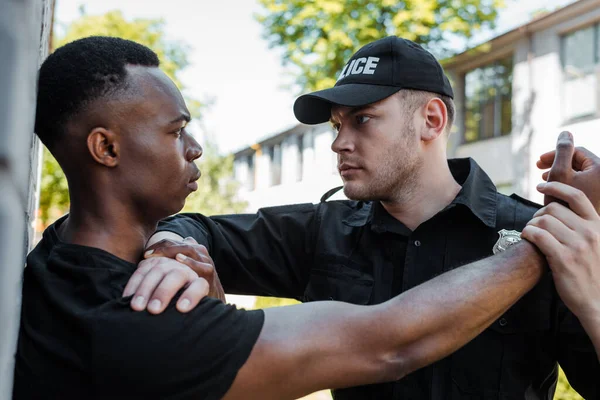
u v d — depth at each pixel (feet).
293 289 5.61
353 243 5.24
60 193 45.68
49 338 2.91
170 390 2.85
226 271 5.42
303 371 3.03
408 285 4.85
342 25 32.19
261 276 5.52
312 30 34.01
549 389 4.63
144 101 3.16
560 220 3.66
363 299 4.93
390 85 4.83
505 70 36.04
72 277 3.06
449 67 39.01
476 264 3.54
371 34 31.91
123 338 2.80
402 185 4.96
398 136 4.86
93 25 54.29
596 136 29.86
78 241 3.26
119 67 3.12
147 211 3.35
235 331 2.96
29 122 2.06
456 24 31.91
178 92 3.37
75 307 2.92
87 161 3.17
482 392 4.39
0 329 1.65
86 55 3.09
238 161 71.77
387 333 3.07
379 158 4.84
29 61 1.87
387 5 32.04
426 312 3.15
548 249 3.54
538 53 32.96
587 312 3.55
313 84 33.45
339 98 4.69
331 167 49.34
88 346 2.80
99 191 3.21
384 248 5.10
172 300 2.97
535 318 4.38
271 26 34.37
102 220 3.25
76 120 3.10
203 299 3.06
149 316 2.87
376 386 4.65
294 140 57.36
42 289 3.05
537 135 32.94
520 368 4.44
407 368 3.21
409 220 5.11
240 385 2.96
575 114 31.30
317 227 5.51
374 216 5.17
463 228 4.91
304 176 54.29
